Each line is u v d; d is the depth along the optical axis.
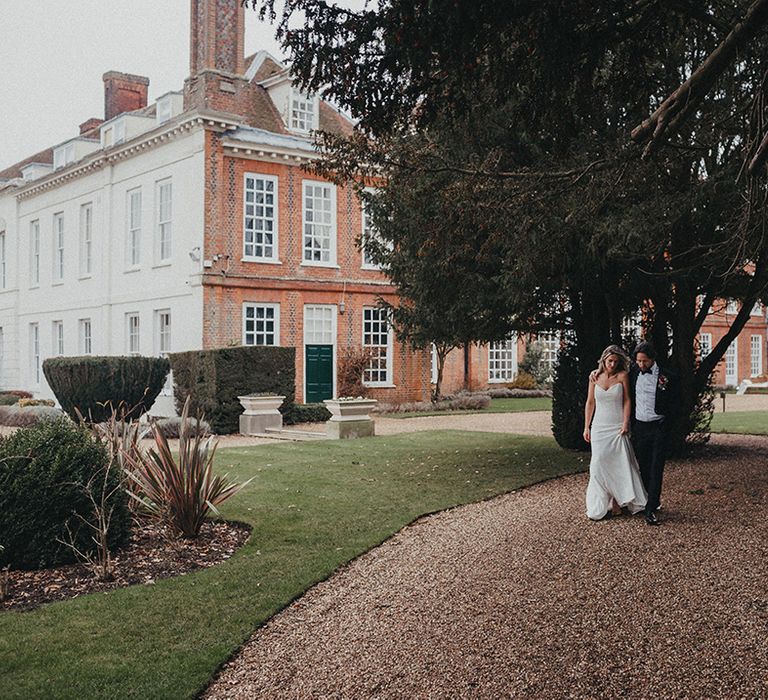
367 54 5.75
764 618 4.98
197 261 22.03
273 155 23.20
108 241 26.33
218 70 22.34
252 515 8.55
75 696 4.25
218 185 22.25
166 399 22.84
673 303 12.71
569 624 5.02
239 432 18.89
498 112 9.56
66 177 28.61
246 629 5.20
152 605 5.65
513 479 10.81
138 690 4.33
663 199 9.13
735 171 9.30
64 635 5.10
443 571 6.32
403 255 12.04
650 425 7.78
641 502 7.94
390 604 5.62
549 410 24.88
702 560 6.26
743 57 7.40
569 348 13.98
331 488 10.23
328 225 24.83
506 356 32.38
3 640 5.02
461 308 11.28
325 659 4.73
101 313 26.66
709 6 6.95
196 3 22.67
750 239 8.19
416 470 11.78
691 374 12.47
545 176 8.28
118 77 31.12
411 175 9.32
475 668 4.48
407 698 4.18
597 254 9.86
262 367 19.41
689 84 5.71
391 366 26.25
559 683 4.27
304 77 5.95
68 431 7.30
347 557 6.89
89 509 6.89
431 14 5.17
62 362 20.02
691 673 4.32
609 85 6.87
